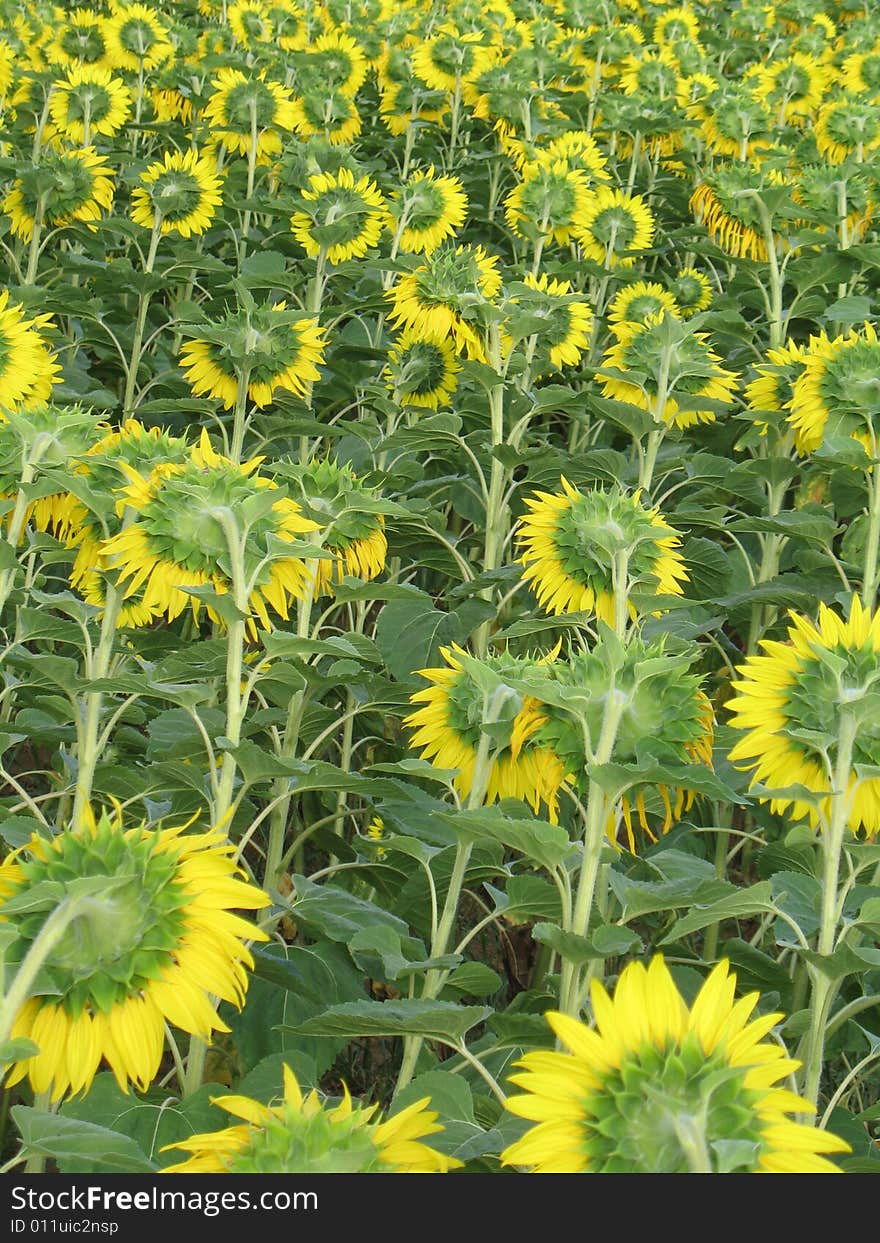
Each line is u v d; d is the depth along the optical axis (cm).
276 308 384
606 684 273
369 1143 196
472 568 406
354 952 306
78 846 217
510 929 362
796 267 455
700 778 261
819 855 314
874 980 300
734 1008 188
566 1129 182
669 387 395
